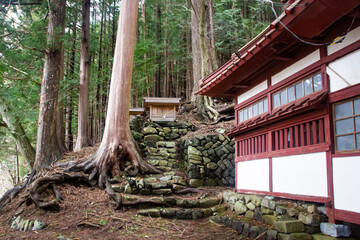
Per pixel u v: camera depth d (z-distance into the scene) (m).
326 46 4.16
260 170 5.63
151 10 20.39
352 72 3.66
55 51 9.05
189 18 17.72
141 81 16.91
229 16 16.64
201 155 8.66
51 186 6.95
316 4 3.21
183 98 19.92
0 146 14.92
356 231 3.79
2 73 8.59
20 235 5.13
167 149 9.62
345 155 3.63
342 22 3.86
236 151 6.86
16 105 9.41
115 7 17.02
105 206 6.46
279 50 4.57
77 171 7.79
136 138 9.75
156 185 7.32
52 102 8.84
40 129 8.63
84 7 11.16
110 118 8.37
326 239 3.61
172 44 19.11
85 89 10.85
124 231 5.21
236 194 6.31
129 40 8.79
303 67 4.63
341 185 3.65
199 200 6.82
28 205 6.56
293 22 3.56
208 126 10.83
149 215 6.12
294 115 4.55
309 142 4.31
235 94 7.16
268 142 5.39
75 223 5.55
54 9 9.20
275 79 5.41
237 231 5.12
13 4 9.16
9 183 20.75
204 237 4.89
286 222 3.94
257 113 6.07
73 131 17.94
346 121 3.73
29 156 11.09
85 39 11.10
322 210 4.01
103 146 8.10
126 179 7.58
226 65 5.95
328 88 4.05
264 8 17.89
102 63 15.30
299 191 4.43
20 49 8.95
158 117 10.35
